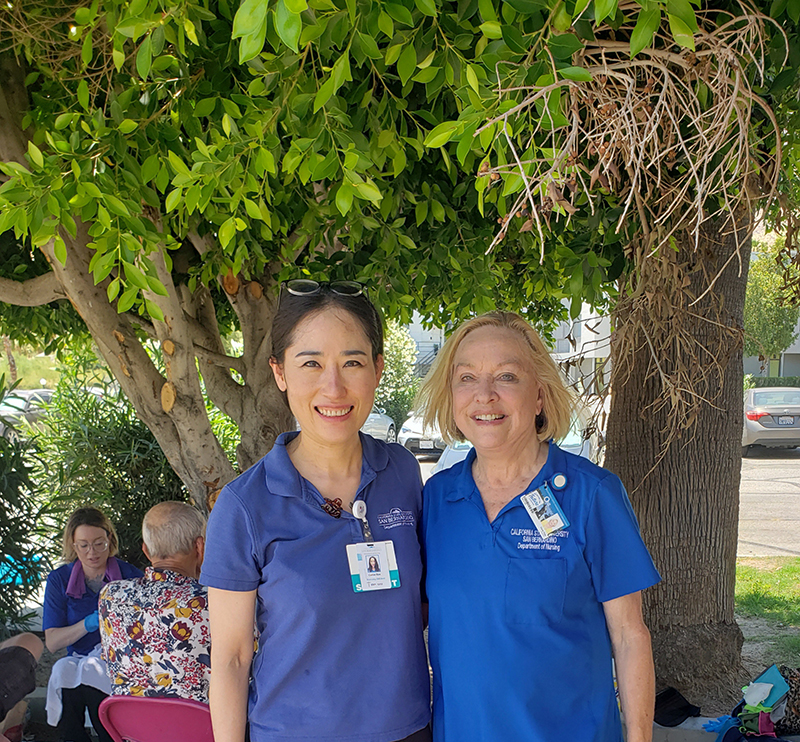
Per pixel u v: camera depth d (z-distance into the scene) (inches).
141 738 101.3
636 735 69.7
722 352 147.6
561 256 131.1
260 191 95.7
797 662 196.2
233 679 70.3
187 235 167.0
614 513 73.0
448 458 324.5
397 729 70.9
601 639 73.5
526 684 69.9
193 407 161.2
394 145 103.1
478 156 96.3
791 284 108.7
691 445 160.9
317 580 69.0
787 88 104.0
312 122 91.5
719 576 165.0
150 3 75.4
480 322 80.8
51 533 233.9
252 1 46.1
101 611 104.7
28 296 167.5
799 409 612.4
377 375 74.9
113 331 158.1
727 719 142.9
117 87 115.0
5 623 205.9
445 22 80.0
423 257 145.3
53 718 138.5
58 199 88.6
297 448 77.4
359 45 68.1
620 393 164.9
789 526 378.9
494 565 72.3
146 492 258.1
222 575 69.5
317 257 139.1
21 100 152.6
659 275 121.0
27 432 264.2
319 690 68.7
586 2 59.0
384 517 74.8
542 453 78.7
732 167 98.7
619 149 86.0
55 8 127.0
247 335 178.7
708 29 92.9
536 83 67.8
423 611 81.4
